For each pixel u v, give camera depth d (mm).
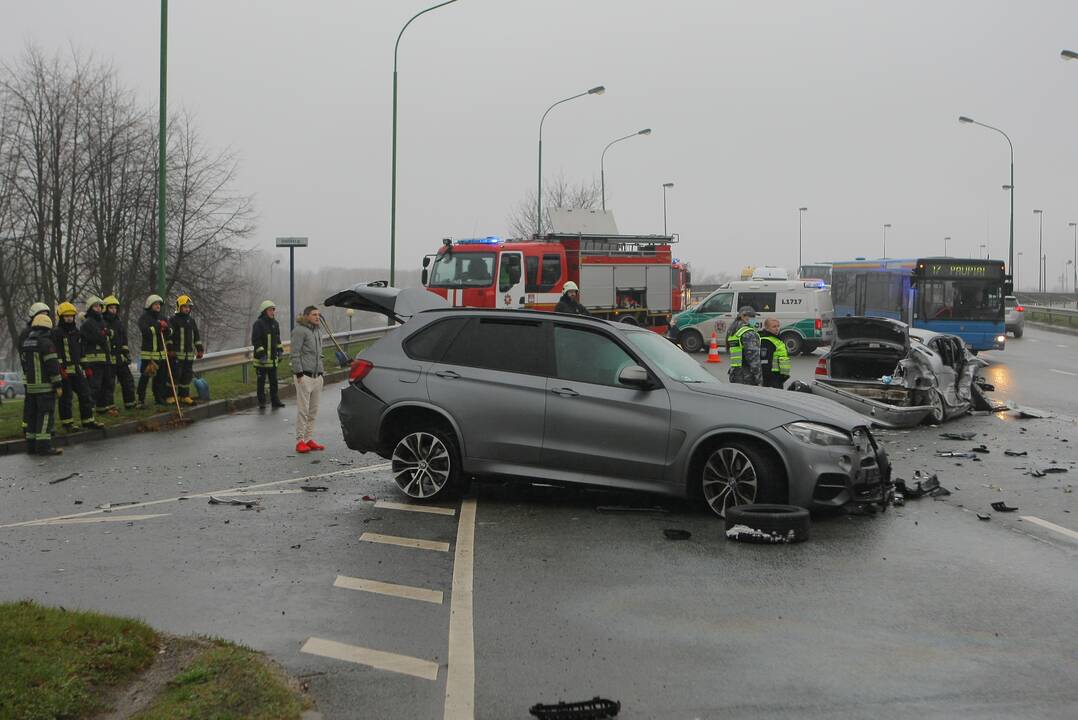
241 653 5293
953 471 11680
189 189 45750
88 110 43125
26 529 8539
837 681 5156
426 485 9656
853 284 36594
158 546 7926
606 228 32594
